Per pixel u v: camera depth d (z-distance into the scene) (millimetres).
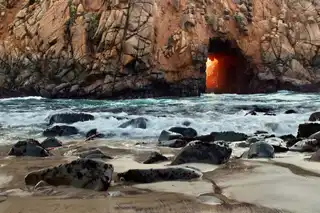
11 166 5441
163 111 14359
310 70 26906
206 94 25828
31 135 9617
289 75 26031
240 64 27125
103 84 22141
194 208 3350
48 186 4180
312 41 27281
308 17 28047
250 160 5809
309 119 11062
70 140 8906
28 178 4379
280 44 26312
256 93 26062
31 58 23484
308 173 4770
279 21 27125
